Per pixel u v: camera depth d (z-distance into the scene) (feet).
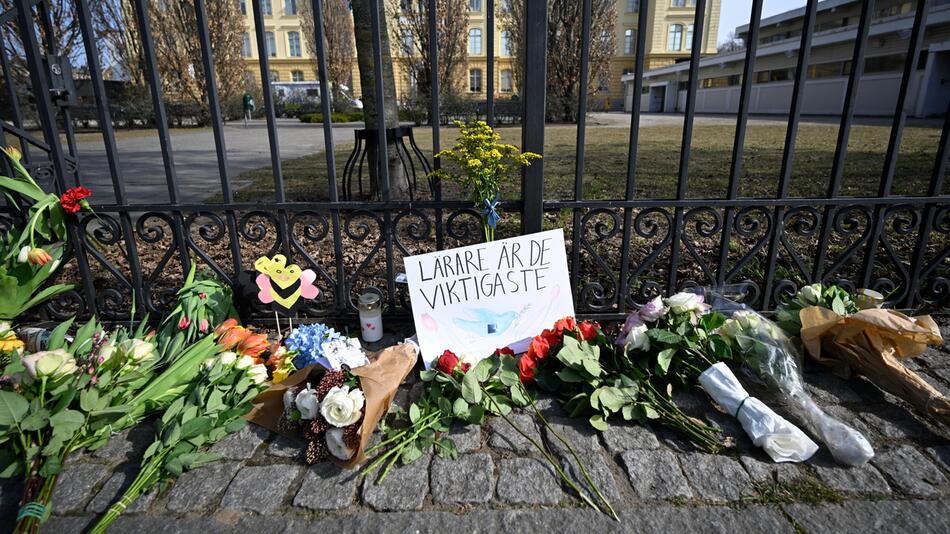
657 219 14.92
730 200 7.92
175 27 72.95
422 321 7.57
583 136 7.61
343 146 39.17
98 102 7.40
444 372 6.48
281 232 8.08
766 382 6.52
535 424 6.27
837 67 74.79
